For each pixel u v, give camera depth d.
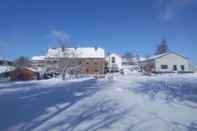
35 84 38.00
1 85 36.88
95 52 94.56
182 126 9.09
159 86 28.45
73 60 74.38
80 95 19.36
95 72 92.06
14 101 15.98
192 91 21.77
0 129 8.66
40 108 13.05
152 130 8.59
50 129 8.68
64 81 46.56
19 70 63.34
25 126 9.10
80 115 11.15
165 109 12.70
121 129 8.73
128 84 33.12
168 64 78.75
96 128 8.84
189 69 79.19
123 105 14.05
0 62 89.44
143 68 87.25
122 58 108.94
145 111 12.14
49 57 81.06
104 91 22.72
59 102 15.30
